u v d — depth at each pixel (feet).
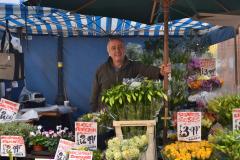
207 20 13.96
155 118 9.68
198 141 9.62
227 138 8.64
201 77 12.59
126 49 14.17
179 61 12.70
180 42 13.69
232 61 23.34
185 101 12.19
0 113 11.63
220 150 8.49
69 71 22.41
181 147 8.84
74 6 11.37
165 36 9.98
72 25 20.10
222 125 10.85
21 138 10.20
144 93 9.20
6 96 18.74
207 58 13.09
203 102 11.81
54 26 20.31
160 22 14.67
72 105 22.44
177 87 12.04
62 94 22.27
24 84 20.51
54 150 10.46
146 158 9.16
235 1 11.32
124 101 9.23
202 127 10.69
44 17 17.40
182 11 13.88
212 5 12.30
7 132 10.64
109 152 8.39
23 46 21.47
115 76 13.51
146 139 8.75
